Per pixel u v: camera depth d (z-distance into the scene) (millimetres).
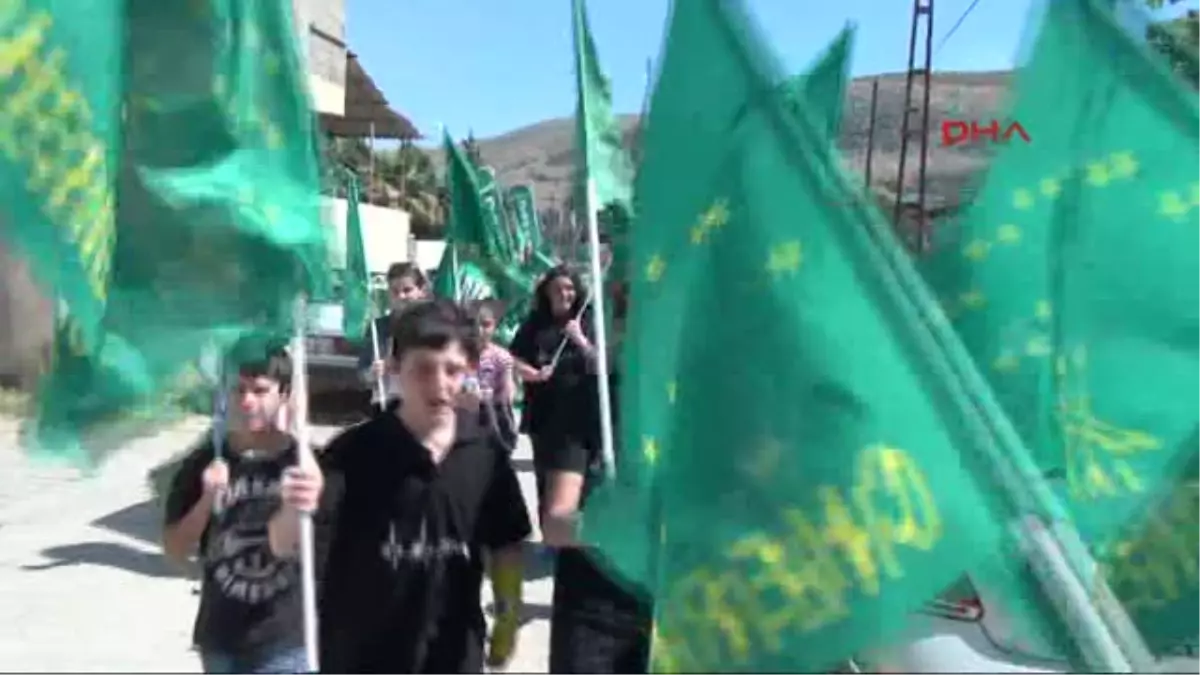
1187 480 5176
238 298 3986
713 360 3480
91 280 3969
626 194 5781
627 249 4289
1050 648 3480
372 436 3871
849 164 3602
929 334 3387
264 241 3975
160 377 3986
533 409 6125
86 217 3979
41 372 4004
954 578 3186
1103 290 5094
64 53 4008
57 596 7105
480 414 4082
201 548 3980
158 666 5707
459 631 3857
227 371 3939
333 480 3816
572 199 5754
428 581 3803
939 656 3469
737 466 3357
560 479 4785
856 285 3396
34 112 3994
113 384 3984
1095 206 5164
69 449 3998
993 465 3297
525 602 7059
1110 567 4750
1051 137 5254
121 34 4027
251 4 4066
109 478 10203
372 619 3787
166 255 3979
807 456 3289
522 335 7160
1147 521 4918
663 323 3812
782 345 3389
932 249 5250
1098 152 5219
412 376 3838
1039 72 5289
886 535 3203
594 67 5824
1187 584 4883
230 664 3875
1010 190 5234
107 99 4008
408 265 8656
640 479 3771
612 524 3762
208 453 4000
